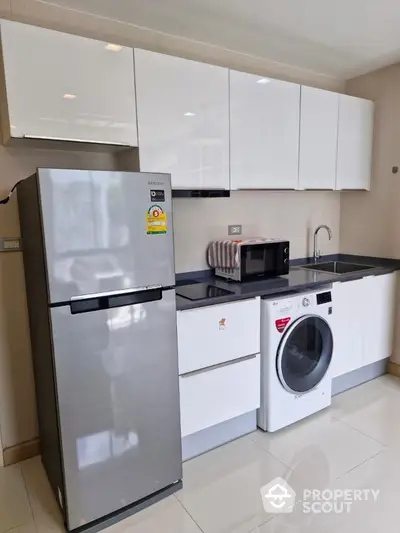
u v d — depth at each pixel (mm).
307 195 3236
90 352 1566
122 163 2174
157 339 1750
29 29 1626
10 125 1630
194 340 1995
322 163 2781
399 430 2340
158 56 1970
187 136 2113
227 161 2289
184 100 2078
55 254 1442
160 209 1683
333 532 1604
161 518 1718
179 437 1889
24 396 2156
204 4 1981
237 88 2277
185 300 2002
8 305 2062
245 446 2221
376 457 2084
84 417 1586
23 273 2080
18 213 2010
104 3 1960
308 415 2488
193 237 2646
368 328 2857
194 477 1976
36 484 1961
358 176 3049
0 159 1937
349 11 2078
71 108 1753
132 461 1741
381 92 3006
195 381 2025
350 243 3410
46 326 1561
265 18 2150
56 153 2070
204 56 2494
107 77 1832
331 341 2533
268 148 2467
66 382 1525
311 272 2826
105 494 1680
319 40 2455
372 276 2811
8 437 2133
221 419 2158
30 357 2148
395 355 3096
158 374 1774
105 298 1578
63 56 1711
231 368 2158
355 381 2943
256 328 2236
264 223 3004
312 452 2141
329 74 3113
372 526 1630
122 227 1584
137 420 1733
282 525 1649
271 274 2635
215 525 1665
